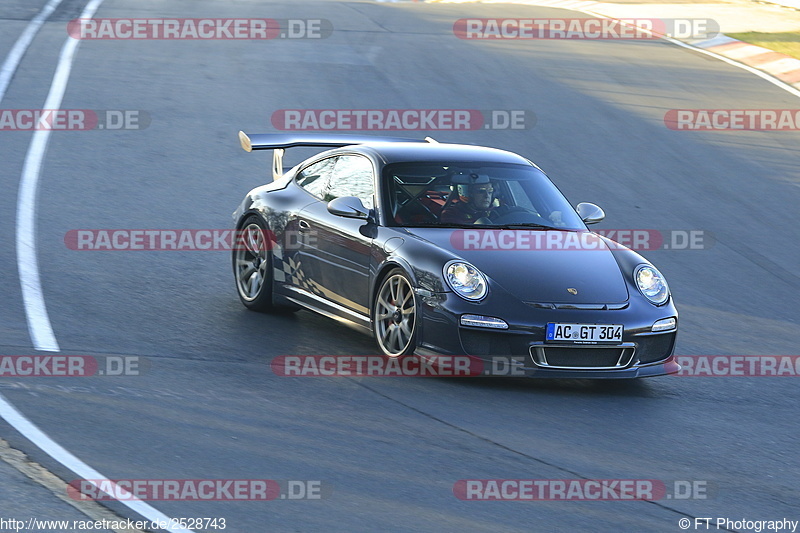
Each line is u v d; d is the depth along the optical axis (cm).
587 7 9956
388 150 2736
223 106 5309
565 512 1622
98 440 1773
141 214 3700
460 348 2281
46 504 1501
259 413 1988
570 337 2275
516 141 5044
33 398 1962
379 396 2164
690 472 1864
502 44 7538
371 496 1622
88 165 4219
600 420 2138
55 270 3019
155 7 8388
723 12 9894
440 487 1684
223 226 3647
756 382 2536
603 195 4372
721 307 3244
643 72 6931
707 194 4531
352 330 2739
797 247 3975
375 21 8238
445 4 9819
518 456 1864
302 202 2806
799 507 1731
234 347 2472
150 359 2308
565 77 6562
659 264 3628
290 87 5812
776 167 5031
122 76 5797
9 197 3731
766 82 6919
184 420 1912
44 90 5362
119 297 2834
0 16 7375
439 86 6066
